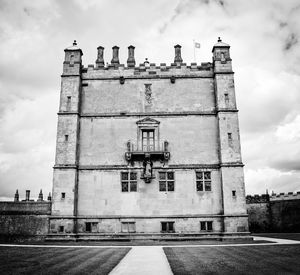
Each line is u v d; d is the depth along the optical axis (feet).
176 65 111.45
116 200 100.48
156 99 108.47
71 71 108.37
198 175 101.86
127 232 98.07
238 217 95.25
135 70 111.04
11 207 115.55
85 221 98.84
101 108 108.06
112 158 103.76
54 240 94.12
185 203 99.60
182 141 104.47
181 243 85.92
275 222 144.05
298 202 139.74
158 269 43.98
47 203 115.96
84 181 102.06
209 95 108.58
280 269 41.73
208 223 98.07
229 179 98.48
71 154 101.55
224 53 109.19
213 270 42.01
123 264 48.26
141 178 101.65
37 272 40.42
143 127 105.91
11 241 101.09
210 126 105.60
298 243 76.33
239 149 100.73
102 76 110.83
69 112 104.58
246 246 72.18
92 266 45.37
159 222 98.43
